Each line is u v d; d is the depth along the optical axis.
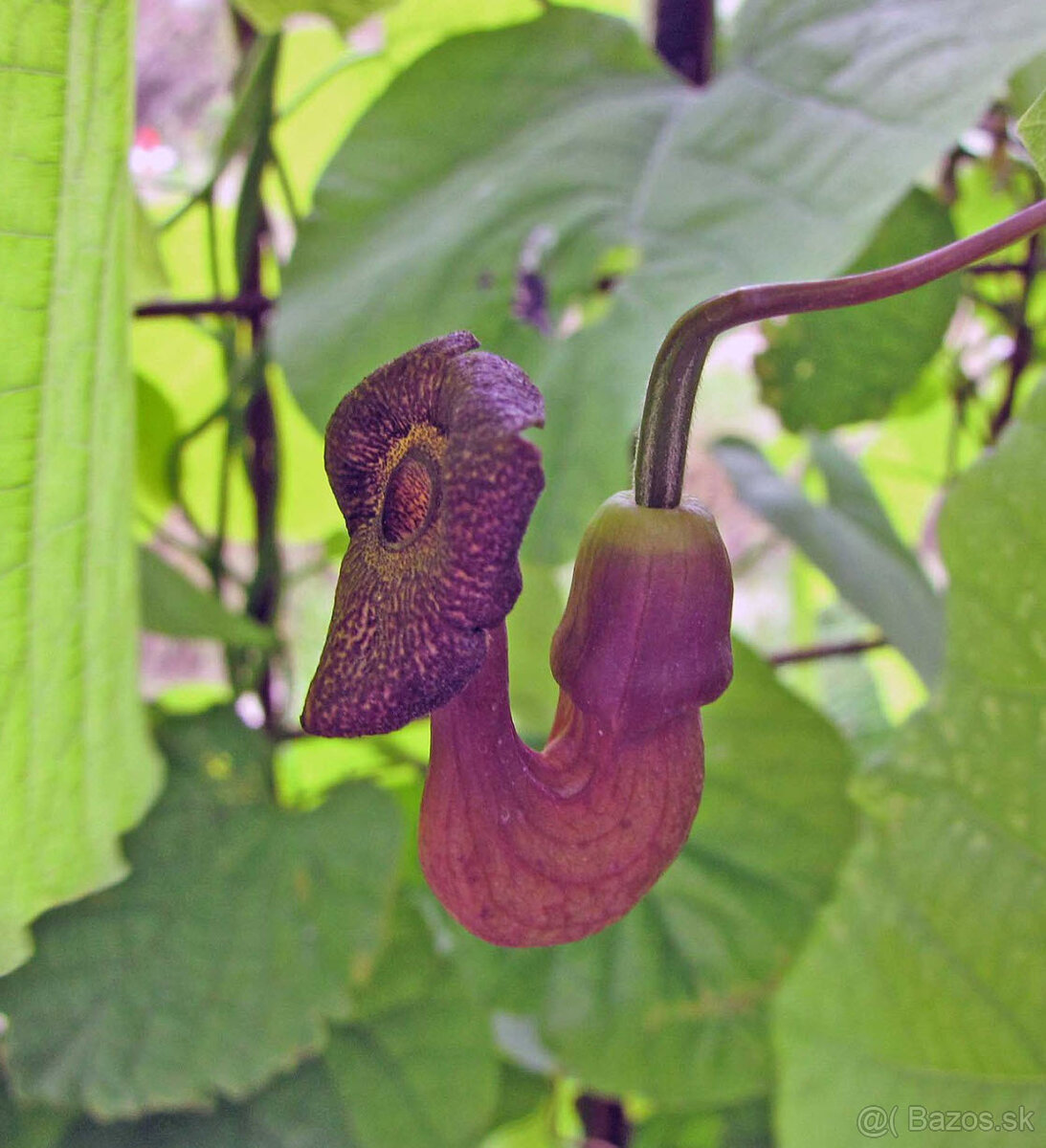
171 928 0.20
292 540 0.26
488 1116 0.21
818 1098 0.20
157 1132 0.21
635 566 0.09
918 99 0.14
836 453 0.27
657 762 0.09
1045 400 0.15
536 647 0.21
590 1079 0.23
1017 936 0.17
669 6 0.19
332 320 0.16
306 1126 0.21
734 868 0.24
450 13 0.22
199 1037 0.19
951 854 0.18
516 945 0.10
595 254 0.15
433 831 0.09
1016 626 0.16
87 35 0.10
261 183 0.21
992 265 0.22
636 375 0.14
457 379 0.08
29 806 0.14
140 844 0.20
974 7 0.15
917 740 0.17
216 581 0.22
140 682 0.16
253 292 0.21
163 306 0.20
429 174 0.17
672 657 0.09
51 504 0.12
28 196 0.11
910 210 0.20
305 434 0.24
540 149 0.16
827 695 0.38
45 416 0.12
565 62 0.18
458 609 0.08
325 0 0.17
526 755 0.10
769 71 0.16
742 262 0.14
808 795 0.23
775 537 0.30
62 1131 0.21
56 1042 0.19
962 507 0.16
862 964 0.19
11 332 0.11
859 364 0.23
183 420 0.24
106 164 0.11
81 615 0.14
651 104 0.17
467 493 0.08
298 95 0.23
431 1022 0.22
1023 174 0.22
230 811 0.21
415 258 0.16
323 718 0.08
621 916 0.10
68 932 0.19
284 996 0.19
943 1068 0.18
